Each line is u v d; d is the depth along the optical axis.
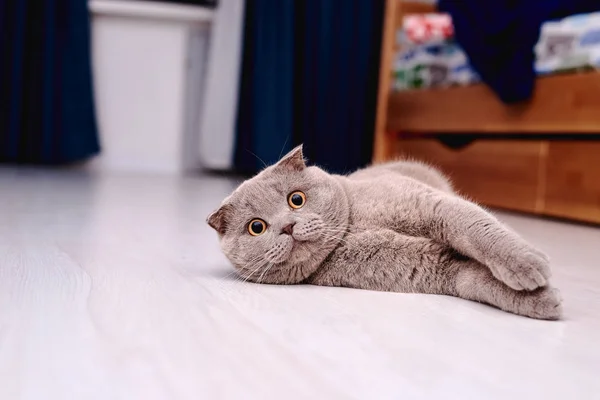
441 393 0.62
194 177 3.55
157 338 0.76
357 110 3.71
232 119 3.65
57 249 1.32
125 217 1.86
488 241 0.93
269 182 1.09
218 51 3.62
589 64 2.12
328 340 0.77
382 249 1.05
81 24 3.49
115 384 0.62
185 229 1.68
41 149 3.51
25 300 0.91
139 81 3.80
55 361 0.68
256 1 3.46
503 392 0.63
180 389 0.61
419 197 1.05
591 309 0.98
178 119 3.88
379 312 0.91
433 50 2.95
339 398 0.60
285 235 1.04
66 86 3.50
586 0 2.31
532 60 2.31
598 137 2.31
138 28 3.75
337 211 1.07
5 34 3.37
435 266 1.04
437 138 3.06
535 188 2.37
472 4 2.49
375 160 3.34
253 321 0.84
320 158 3.69
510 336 0.81
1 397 0.59
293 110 3.64
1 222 1.65
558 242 1.72
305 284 1.10
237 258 1.09
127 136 3.82
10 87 3.39
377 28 3.71
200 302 0.93
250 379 0.64
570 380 0.67
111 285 1.02
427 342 0.78
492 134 2.82
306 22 3.58
